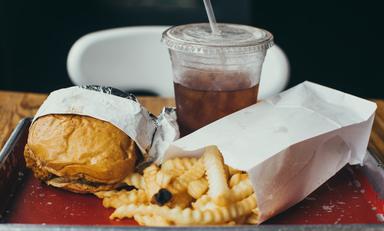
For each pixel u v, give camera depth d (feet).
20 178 1.93
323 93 2.05
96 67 2.94
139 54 3.01
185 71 1.99
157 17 4.74
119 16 4.74
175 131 1.89
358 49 5.30
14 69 4.77
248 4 4.74
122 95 1.88
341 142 1.89
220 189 1.65
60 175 1.78
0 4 4.48
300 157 1.77
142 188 1.77
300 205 1.84
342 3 5.09
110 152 1.75
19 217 1.74
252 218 1.71
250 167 1.65
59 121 1.79
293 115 1.90
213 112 2.00
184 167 1.78
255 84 2.04
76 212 1.77
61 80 4.85
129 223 1.73
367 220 1.78
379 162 1.94
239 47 1.90
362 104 1.97
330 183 1.96
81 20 4.71
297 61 5.35
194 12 4.70
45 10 4.62
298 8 5.09
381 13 5.14
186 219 1.61
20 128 2.02
